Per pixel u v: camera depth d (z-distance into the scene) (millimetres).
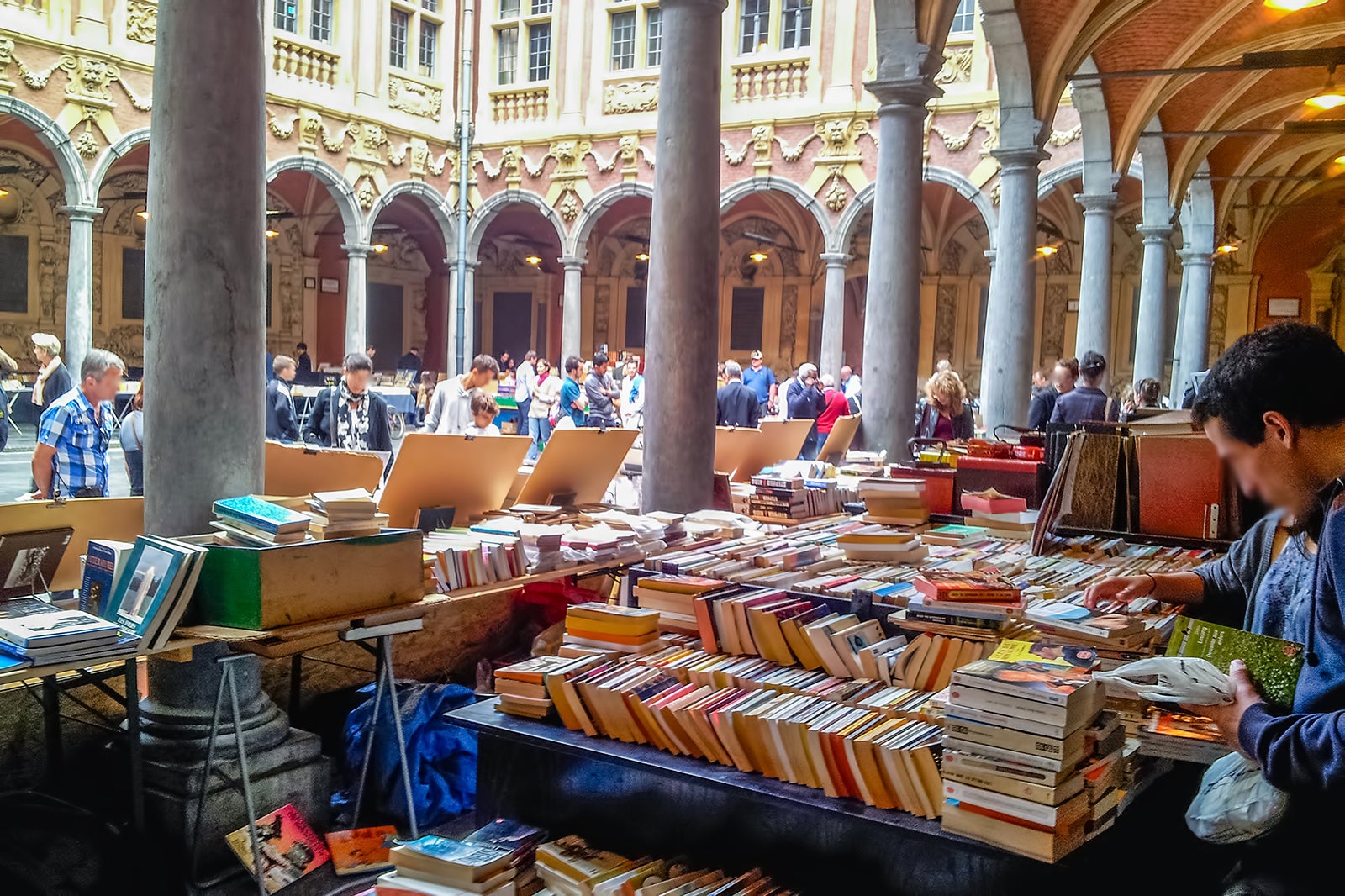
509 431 17781
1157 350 16344
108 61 16141
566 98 21266
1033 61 10062
